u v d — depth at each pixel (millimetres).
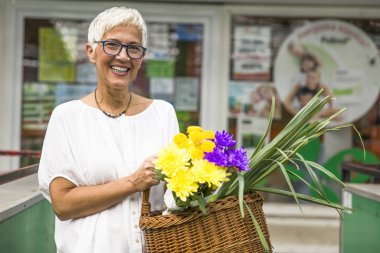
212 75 5004
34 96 5004
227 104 5031
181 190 1483
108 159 1737
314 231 4879
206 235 1533
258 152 1707
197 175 1496
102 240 1719
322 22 4957
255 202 1642
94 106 1808
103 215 1736
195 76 5027
